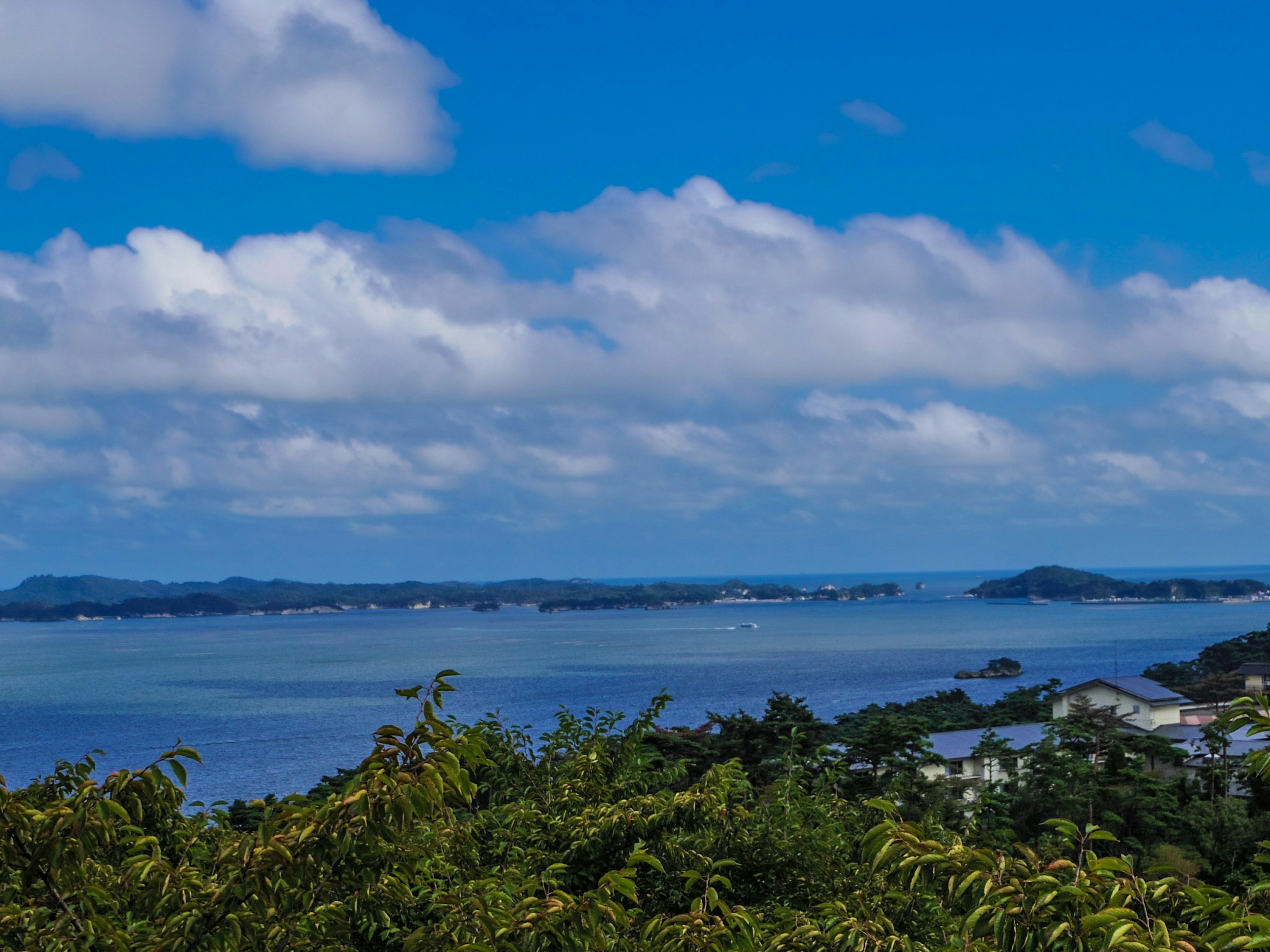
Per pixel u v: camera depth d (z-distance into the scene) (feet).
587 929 16.71
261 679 590.96
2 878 17.84
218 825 26.25
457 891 22.66
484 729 36.11
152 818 23.67
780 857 29.53
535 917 16.87
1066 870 15.06
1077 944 13.66
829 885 29.50
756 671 587.27
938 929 23.94
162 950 15.67
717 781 30.09
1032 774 148.25
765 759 159.02
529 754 36.94
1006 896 14.42
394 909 21.63
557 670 601.21
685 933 18.11
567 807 32.96
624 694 462.19
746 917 18.30
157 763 17.61
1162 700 242.58
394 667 649.20
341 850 15.62
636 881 28.37
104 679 614.75
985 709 268.00
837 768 40.70
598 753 36.32
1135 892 14.82
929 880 15.56
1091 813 119.65
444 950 17.89
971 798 147.54
